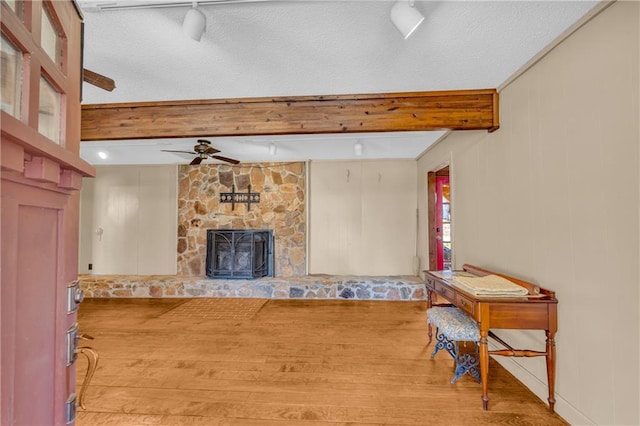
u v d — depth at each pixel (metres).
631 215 1.43
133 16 1.64
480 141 2.89
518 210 2.30
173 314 3.90
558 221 1.89
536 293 2.01
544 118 2.02
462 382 2.25
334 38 1.86
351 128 2.67
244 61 2.12
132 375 2.35
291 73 2.29
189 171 5.38
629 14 1.44
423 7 1.59
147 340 3.05
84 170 0.85
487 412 1.90
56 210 0.78
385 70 2.26
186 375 2.35
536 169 2.10
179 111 2.77
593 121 1.64
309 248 5.27
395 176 5.22
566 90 1.83
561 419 1.83
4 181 0.58
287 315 3.85
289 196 5.29
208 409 1.93
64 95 0.82
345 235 5.24
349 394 2.10
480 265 2.89
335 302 4.46
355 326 3.45
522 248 2.25
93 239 5.39
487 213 2.76
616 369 1.50
